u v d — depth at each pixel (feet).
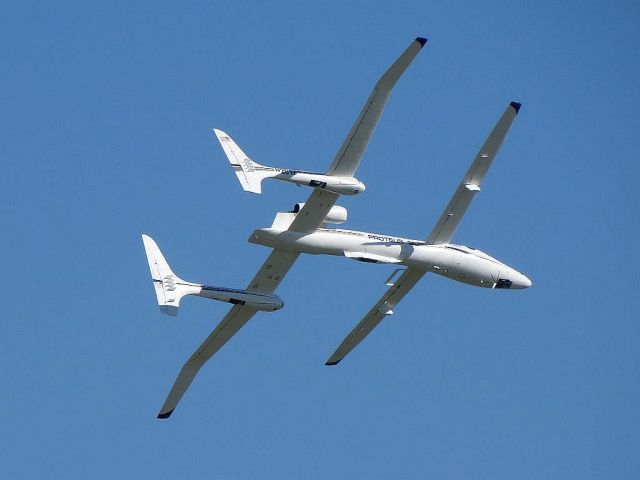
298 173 510.17
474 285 568.82
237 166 509.76
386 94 507.71
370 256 540.11
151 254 524.52
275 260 536.42
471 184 540.93
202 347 562.25
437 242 555.69
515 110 530.27
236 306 549.13
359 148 513.86
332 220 533.96
